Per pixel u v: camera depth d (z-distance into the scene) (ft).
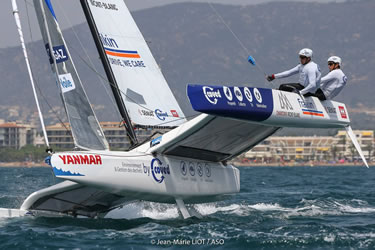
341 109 115.55
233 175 125.49
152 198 104.83
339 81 110.52
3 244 80.38
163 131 124.47
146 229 93.20
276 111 98.37
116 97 122.52
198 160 116.16
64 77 108.99
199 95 87.86
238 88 93.56
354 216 113.91
